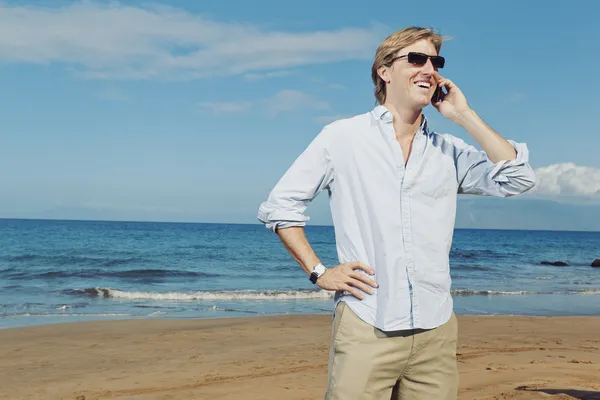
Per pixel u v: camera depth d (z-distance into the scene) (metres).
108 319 13.24
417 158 2.16
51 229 81.25
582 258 52.41
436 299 2.16
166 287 22.45
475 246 70.88
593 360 7.81
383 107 2.20
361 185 2.18
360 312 2.13
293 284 24.30
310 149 2.25
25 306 15.30
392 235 2.12
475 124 2.19
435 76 2.17
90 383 6.82
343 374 2.12
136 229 91.00
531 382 6.08
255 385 6.46
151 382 6.81
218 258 39.41
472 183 2.28
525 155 2.18
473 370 6.88
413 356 2.16
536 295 20.47
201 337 10.13
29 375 7.27
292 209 2.25
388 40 2.21
